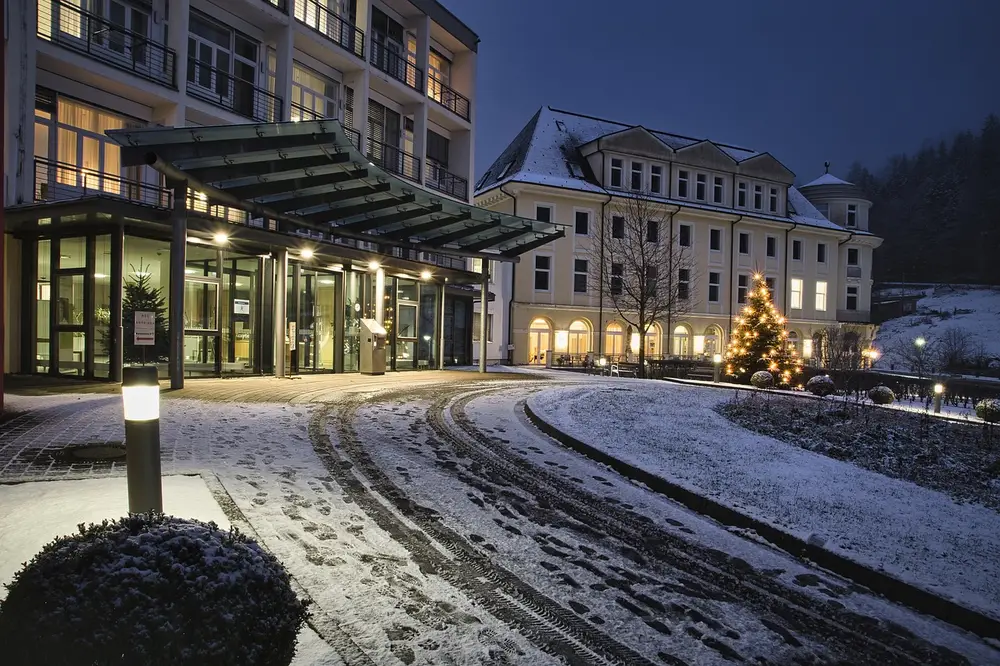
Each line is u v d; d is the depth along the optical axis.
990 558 5.97
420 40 27.00
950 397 20.17
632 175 42.03
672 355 40.62
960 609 4.79
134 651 2.08
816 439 11.30
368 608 4.08
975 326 63.53
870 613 4.88
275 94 20.53
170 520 2.70
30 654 2.09
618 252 39.62
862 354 44.19
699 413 13.91
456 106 30.59
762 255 46.69
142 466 3.96
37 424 8.61
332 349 20.39
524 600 4.50
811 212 51.19
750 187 46.59
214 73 19.02
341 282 20.50
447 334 28.53
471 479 7.60
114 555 2.31
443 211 17.36
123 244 14.54
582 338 39.81
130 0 16.75
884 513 7.16
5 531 4.39
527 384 19.33
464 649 3.71
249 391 13.60
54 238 15.28
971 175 91.88
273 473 6.96
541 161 40.44
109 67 15.55
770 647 4.20
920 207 93.94
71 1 15.62
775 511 6.85
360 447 8.78
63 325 15.22
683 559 5.65
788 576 5.48
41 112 15.21
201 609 2.21
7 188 13.93
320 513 5.81
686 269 42.84
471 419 11.87
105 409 9.92
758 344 25.23
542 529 6.06
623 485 7.94
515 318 37.75
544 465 8.62
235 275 17.52
